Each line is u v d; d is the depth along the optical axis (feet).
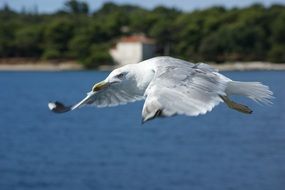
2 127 129.90
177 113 13.50
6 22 397.60
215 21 325.62
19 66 370.12
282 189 62.08
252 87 19.45
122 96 20.77
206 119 138.92
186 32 320.91
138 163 79.87
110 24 358.64
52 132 120.16
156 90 14.30
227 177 68.23
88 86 268.62
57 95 226.17
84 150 93.86
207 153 87.40
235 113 151.43
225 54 313.53
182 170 73.31
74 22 372.17
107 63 342.85
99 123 137.39
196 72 15.71
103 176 71.00
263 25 320.29
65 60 363.35
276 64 312.50
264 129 118.42
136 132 118.42
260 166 74.64
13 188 65.77
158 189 63.41
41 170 75.92
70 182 68.39
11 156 87.56
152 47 326.65
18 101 205.98
